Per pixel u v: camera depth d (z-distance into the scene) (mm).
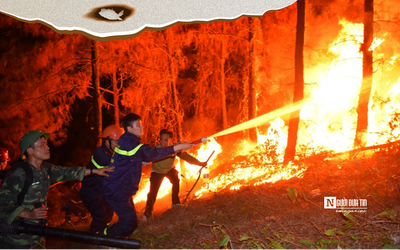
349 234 4004
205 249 4445
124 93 15039
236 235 4645
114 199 4555
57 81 12938
